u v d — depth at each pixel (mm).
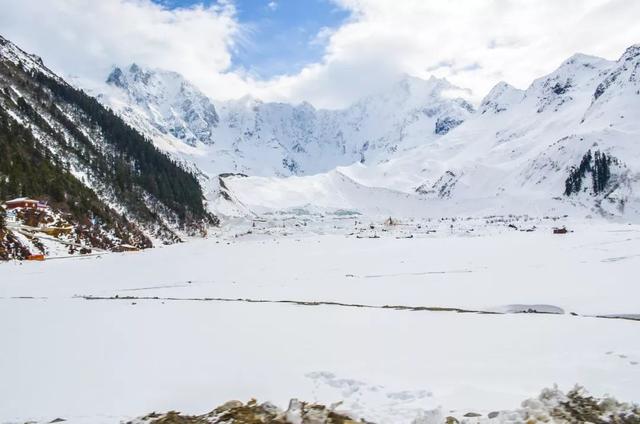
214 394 14367
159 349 20156
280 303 34562
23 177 96938
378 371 15867
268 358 18156
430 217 199125
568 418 11445
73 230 89812
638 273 45844
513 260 59062
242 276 55625
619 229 94812
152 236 118688
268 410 12492
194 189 167375
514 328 22734
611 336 20047
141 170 157125
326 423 11547
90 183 119438
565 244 71875
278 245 84000
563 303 34188
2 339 22438
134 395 14648
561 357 17000
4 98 128125
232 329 24219
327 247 79812
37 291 48188
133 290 48000
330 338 21547
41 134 125312
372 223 124000
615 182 160750
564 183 176000
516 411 11469
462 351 18516
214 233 146625
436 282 45969
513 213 167000
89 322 26891
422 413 11586
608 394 12688
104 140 160125
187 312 30250
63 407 13820
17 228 80438
